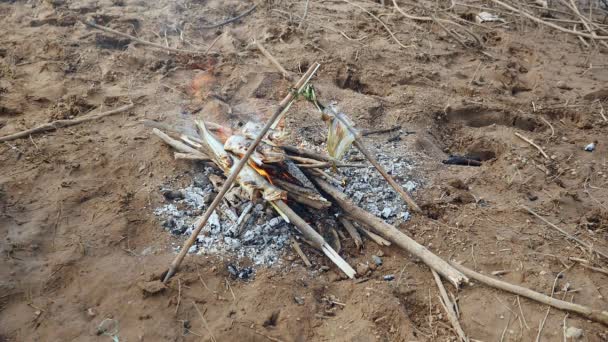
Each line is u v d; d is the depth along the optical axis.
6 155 2.14
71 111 2.45
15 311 1.55
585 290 1.65
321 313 1.60
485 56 3.21
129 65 2.88
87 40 3.06
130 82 2.71
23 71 2.77
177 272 1.67
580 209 2.02
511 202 2.03
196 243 1.78
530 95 2.82
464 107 2.63
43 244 1.75
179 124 2.38
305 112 2.51
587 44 3.36
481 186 2.12
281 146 2.03
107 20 3.36
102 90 2.62
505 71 3.00
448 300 1.63
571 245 1.83
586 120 2.58
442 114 2.62
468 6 3.70
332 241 1.82
